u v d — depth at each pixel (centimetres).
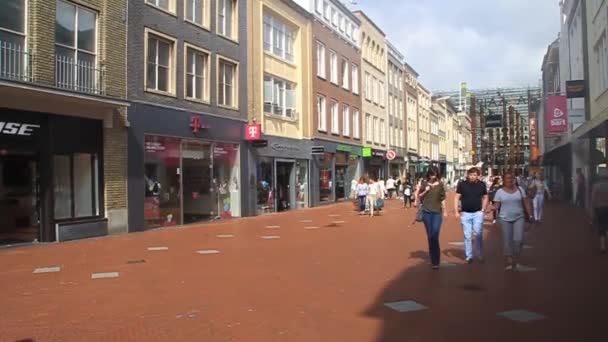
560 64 3594
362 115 4316
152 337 589
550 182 4025
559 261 1060
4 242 1438
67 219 1587
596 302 725
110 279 932
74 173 1623
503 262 1069
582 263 1031
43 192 1514
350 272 976
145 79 1897
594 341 563
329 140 3594
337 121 3766
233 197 2469
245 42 2564
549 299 746
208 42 2270
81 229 1611
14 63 1424
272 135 2805
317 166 3375
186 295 796
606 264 1013
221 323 643
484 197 1074
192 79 2191
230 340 577
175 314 686
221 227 1964
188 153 2142
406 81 5900
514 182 1003
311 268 1024
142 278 938
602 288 810
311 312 690
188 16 2164
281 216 2523
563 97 2772
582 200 2561
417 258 1132
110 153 1733
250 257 1180
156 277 945
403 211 2761
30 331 616
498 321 641
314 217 2433
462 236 1551
